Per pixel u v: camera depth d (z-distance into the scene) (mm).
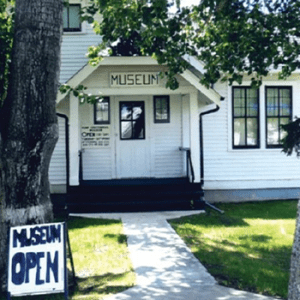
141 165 13336
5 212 5805
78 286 6141
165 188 11836
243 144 13938
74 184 11508
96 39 13250
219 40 8711
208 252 7707
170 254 7586
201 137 13320
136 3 7746
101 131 13188
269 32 8664
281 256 7691
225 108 13742
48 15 5828
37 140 5770
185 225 9859
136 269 6797
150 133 13328
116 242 8445
